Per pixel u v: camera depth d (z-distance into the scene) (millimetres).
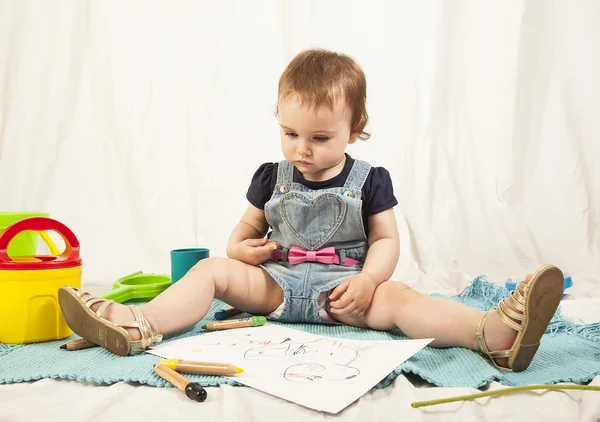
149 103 1797
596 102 1713
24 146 1764
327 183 1194
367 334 1041
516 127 1738
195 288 1027
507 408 725
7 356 918
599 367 862
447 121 1761
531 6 1728
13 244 1228
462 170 1760
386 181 1207
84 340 960
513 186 1736
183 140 1799
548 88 1735
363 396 750
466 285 1447
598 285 1480
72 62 1786
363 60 1767
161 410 718
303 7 1772
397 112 1769
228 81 1796
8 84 1768
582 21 1716
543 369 872
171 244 1763
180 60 1798
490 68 1749
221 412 710
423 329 957
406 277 1610
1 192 1748
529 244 1686
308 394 741
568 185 1714
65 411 717
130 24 1791
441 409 726
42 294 1005
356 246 1184
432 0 1744
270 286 1157
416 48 1759
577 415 711
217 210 1778
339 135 1120
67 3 1777
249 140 1793
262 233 1301
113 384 801
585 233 1691
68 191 1777
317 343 941
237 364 848
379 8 1762
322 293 1130
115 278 1661
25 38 1765
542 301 828
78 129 1787
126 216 1777
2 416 707
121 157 1792
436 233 1713
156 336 930
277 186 1229
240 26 1791
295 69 1138
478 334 886
